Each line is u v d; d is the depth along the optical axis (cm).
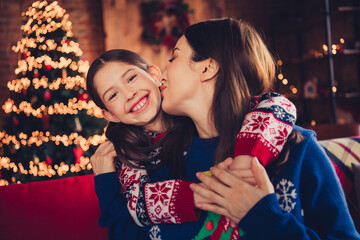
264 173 77
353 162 156
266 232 74
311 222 87
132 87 106
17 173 277
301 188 87
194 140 99
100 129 280
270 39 541
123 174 103
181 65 93
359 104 479
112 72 105
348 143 161
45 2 288
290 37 550
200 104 94
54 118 273
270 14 546
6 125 301
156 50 488
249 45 94
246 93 92
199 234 91
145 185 94
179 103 94
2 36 444
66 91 275
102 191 102
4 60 444
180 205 86
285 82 503
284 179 85
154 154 105
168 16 491
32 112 273
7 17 445
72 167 269
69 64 279
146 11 483
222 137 91
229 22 96
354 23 457
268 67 98
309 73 539
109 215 100
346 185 151
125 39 478
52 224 131
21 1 449
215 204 84
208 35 93
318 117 521
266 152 81
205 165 96
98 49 480
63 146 271
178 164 99
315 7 526
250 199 76
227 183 79
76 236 133
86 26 475
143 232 100
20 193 132
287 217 76
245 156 80
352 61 465
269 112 85
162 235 95
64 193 137
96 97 111
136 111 107
